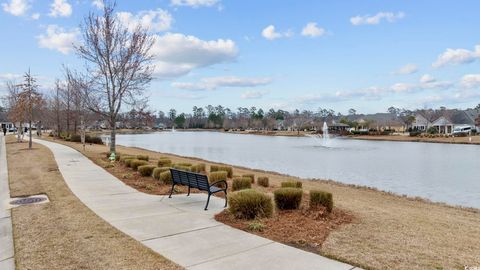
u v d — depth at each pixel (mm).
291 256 5219
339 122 122250
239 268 4793
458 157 33812
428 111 104188
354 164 27781
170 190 10578
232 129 149000
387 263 4949
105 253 5285
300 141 68312
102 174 13820
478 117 88938
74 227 6570
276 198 7930
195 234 6266
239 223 6941
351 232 6387
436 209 11086
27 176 13102
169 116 171125
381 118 120000
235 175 15938
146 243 5777
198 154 36875
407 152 40375
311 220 7086
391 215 8258
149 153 30578
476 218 9617
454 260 5164
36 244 5688
